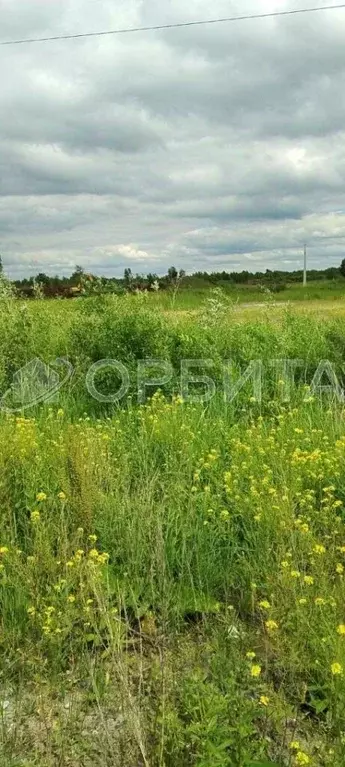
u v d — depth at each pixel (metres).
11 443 5.58
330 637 3.17
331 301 22.83
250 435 6.18
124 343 8.66
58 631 3.33
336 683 3.03
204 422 6.89
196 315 10.55
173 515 4.69
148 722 2.96
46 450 5.70
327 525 4.52
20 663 3.38
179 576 4.15
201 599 4.00
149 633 3.68
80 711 3.12
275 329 9.88
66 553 4.08
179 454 5.86
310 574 3.90
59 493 4.70
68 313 10.49
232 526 4.76
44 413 7.69
